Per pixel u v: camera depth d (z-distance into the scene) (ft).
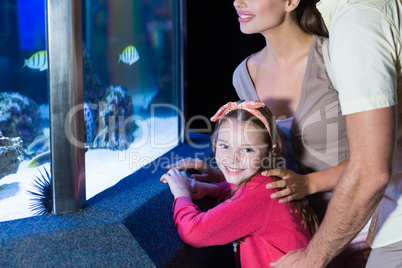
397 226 3.34
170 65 8.08
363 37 2.60
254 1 4.26
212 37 9.91
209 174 5.18
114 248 3.34
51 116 3.38
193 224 3.87
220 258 4.80
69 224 3.36
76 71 3.39
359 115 2.60
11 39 14.73
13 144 4.65
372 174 2.62
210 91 10.29
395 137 2.61
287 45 4.57
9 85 15.05
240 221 3.89
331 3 3.74
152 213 4.00
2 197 3.84
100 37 10.11
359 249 4.73
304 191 4.17
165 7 8.19
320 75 4.35
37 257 3.04
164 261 3.59
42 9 14.61
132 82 9.11
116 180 4.83
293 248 3.97
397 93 2.98
